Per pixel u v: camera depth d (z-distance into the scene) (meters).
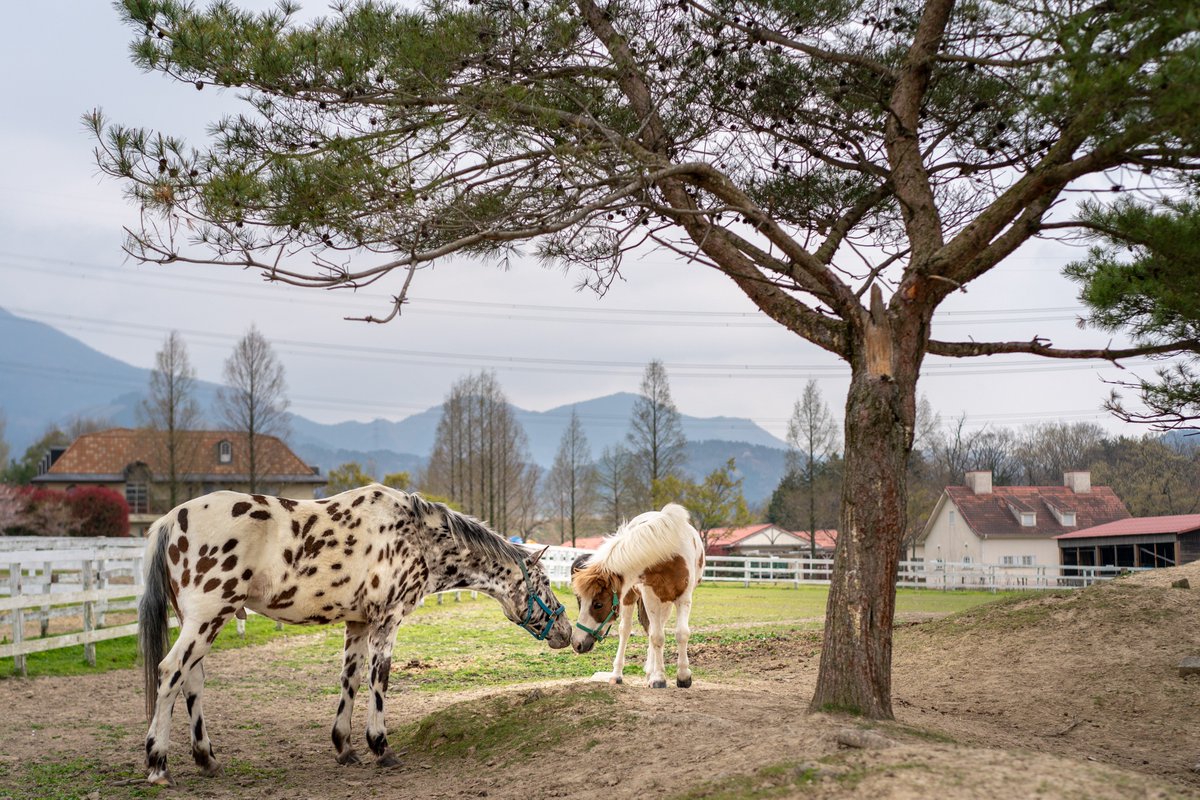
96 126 7.02
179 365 43.69
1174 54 5.49
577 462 56.66
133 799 6.51
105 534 41.12
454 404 52.34
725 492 40.31
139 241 7.10
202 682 7.43
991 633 12.46
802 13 8.49
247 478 53.88
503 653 14.71
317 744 8.61
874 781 4.64
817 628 17.98
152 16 7.49
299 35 7.71
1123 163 6.68
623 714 7.29
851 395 7.20
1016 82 7.33
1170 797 4.34
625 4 8.42
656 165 7.81
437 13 7.98
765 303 8.13
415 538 8.11
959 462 72.12
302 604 7.49
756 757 5.57
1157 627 11.52
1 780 7.09
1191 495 56.31
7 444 73.25
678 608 9.40
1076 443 69.50
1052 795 4.32
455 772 7.02
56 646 12.73
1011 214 7.05
